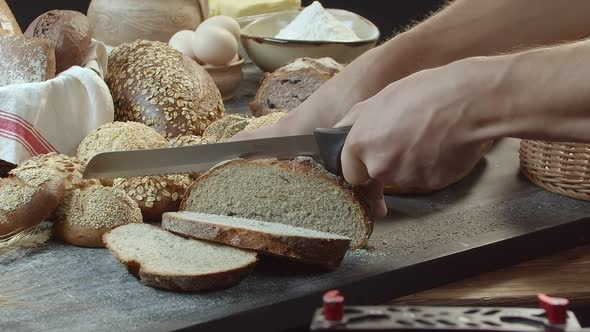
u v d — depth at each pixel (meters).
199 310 0.78
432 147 0.74
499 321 0.52
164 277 0.79
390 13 1.97
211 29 1.28
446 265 0.86
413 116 0.74
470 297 0.85
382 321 0.52
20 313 0.77
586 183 0.98
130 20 1.29
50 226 0.90
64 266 0.85
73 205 0.89
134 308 0.78
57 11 1.09
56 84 1.01
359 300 0.83
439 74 0.73
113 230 0.87
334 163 0.83
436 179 0.77
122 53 1.13
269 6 1.53
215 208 0.92
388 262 0.85
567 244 0.94
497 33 0.93
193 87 1.10
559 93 0.71
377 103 0.76
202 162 0.91
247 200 0.91
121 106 1.10
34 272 0.84
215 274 0.80
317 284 0.82
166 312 0.78
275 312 0.79
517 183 1.04
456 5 0.94
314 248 0.82
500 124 0.73
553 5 0.92
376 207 0.90
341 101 0.92
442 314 0.53
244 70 1.47
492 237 0.90
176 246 0.85
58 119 1.02
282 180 0.90
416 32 0.93
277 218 0.91
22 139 0.99
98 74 1.07
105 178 0.90
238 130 1.03
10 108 0.99
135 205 0.91
